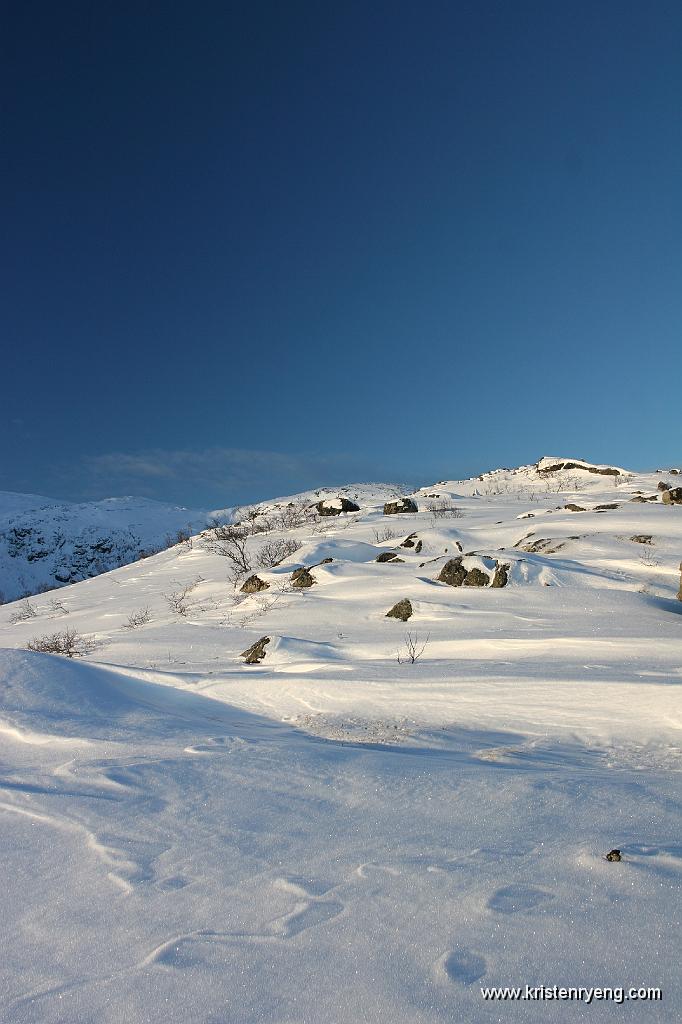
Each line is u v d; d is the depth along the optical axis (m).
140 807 4.78
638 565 17.88
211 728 7.60
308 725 7.91
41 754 6.36
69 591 34.47
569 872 3.38
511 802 4.55
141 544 111.62
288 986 2.65
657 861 3.42
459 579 17.20
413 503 36.53
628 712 7.41
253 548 31.75
